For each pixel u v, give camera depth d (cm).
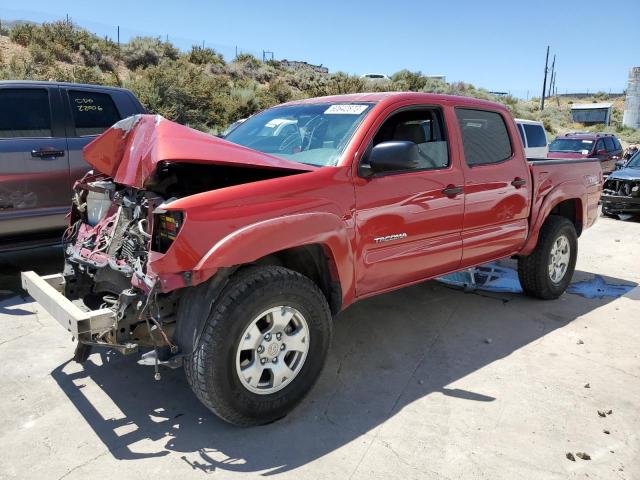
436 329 481
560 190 538
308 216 322
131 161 334
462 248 442
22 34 2428
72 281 379
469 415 343
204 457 296
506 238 486
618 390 379
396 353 431
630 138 4291
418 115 422
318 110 425
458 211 430
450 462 296
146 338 313
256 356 312
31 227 586
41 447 303
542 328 490
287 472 286
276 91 2872
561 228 545
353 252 358
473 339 462
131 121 348
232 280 305
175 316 314
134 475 281
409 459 298
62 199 606
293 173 338
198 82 2373
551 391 375
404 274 402
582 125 4966
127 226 333
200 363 291
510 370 405
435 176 411
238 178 360
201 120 2161
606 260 765
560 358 429
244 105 2328
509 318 512
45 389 366
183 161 301
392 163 344
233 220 297
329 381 384
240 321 297
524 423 335
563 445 313
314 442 312
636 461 300
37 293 343
